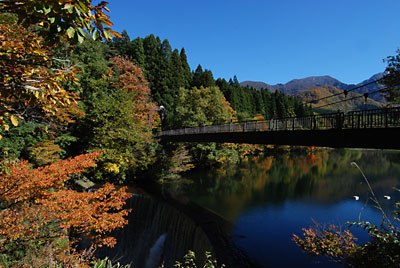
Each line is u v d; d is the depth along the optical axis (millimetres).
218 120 32188
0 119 2756
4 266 4957
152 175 21734
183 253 11953
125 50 46281
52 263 5512
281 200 17125
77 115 15250
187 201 16141
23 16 2139
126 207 14367
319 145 9516
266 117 68062
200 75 52844
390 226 3832
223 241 10750
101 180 18531
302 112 72938
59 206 6438
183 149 25281
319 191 19109
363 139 7766
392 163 31016
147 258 13453
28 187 5793
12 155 8094
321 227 12344
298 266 9164
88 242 12180
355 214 13969
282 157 41594
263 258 9680
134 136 18984
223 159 30766
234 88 57844
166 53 50938
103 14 2154
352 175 24281
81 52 20656
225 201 16797
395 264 3672
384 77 12188
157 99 42219
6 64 2566
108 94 20781
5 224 5449
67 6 1918
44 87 2822
